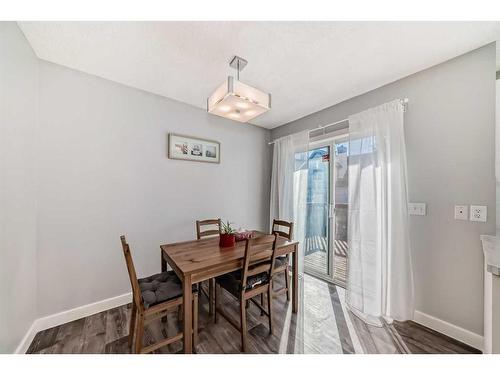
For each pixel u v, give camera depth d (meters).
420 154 1.85
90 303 1.93
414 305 1.84
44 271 1.72
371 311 1.92
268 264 1.65
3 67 1.21
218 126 2.91
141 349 1.29
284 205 3.13
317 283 2.67
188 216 2.60
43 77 1.73
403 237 1.84
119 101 2.11
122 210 2.12
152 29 1.42
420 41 1.51
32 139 1.60
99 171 1.99
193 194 2.65
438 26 1.36
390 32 1.43
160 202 2.37
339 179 2.72
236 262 1.55
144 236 2.26
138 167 2.22
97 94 1.99
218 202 2.91
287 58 1.73
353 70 1.88
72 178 1.85
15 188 1.35
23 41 1.44
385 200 1.93
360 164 2.11
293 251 2.02
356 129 2.18
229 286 1.62
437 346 1.54
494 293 1.11
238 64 1.79
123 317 1.88
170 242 2.44
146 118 2.28
